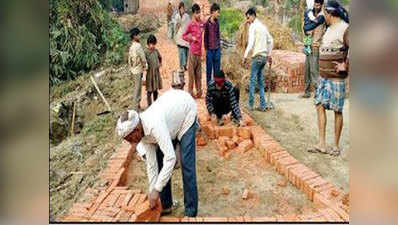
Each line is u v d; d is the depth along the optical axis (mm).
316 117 5914
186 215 3443
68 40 7762
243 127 5258
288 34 9008
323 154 4746
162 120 3068
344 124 5625
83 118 6090
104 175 4164
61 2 7805
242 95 7105
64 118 5922
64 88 7059
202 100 6352
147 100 6047
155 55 5891
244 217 3428
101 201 3508
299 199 3889
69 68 7664
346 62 4445
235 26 9609
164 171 3092
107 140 5262
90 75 7828
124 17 10914
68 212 3492
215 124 5367
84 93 6918
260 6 9820
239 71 7875
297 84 7340
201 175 4414
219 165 4637
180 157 3324
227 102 5246
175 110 3199
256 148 5027
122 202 3471
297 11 9219
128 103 6652
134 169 4566
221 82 5023
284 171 4320
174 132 3250
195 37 6156
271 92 7305
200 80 6457
